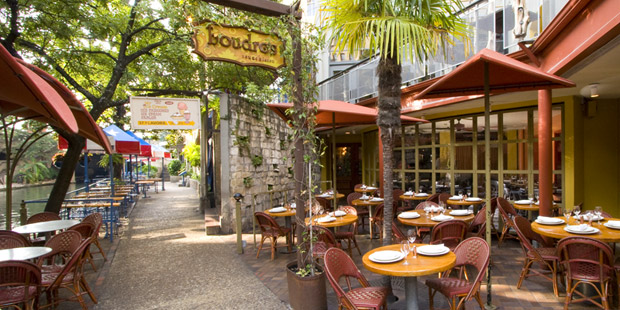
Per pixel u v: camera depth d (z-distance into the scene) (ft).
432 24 14.20
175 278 17.48
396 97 13.94
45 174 94.68
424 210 20.54
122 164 55.26
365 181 44.96
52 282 12.92
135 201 50.24
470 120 29.25
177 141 78.69
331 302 13.83
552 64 16.74
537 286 14.97
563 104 23.82
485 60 11.37
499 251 20.49
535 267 17.46
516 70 11.80
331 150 51.01
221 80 34.68
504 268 17.40
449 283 11.50
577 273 12.28
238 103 29.01
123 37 25.80
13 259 11.80
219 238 26.14
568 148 23.53
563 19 14.21
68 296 15.58
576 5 12.98
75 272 13.52
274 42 15.67
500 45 22.44
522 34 19.12
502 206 20.97
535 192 25.04
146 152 48.85
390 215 14.03
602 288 11.79
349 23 12.81
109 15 25.73
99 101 24.66
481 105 27.07
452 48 23.77
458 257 12.00
